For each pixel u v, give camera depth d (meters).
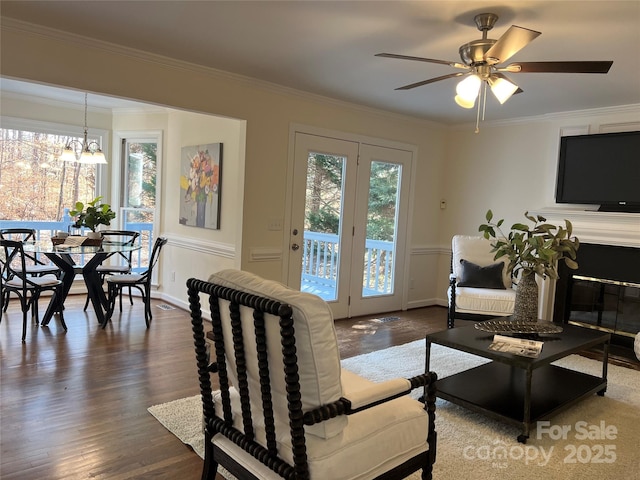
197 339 1.94
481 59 2.54
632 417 2.96
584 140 4.68
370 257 5.52
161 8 2.70
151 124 5.76
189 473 2.17
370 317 5.43
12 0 2.66
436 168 6.05
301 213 4.81
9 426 2.53
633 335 4.32
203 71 3.88
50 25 3.05
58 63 3.20
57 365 3.44
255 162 4.38
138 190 6.03
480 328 3.18
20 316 4.73
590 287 4.64
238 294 1.63
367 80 4.05
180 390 3.08
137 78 3.56
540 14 2.53
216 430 1.95
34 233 5.05
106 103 5.69
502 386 3.05
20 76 3.06
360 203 5.31
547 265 3.19
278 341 1.53
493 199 5.68
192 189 5.23
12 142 5.54
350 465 1.62
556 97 4.31
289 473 1.57
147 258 6.05
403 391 1.76
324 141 4.89
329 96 4.71
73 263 4.72
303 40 3.13
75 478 2.10
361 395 1.63
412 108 5.09
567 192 4.82
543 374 3.31
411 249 5.90
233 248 4.61
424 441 1.90
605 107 4.64
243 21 2.84
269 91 4.39
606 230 4.42
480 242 4.99
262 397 1.62
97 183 6.05
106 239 5.53
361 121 5.18
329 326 1.54
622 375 3.76
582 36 2.81
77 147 5.89
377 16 2.67
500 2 2.41
